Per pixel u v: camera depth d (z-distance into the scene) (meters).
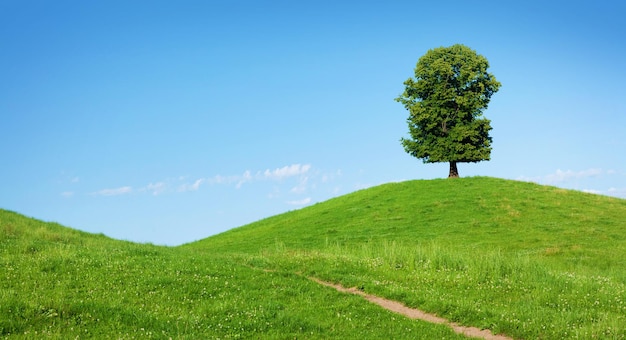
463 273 27.73
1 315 16.56
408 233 43.94
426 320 20.33
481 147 61.72
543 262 30.58
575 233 41.28
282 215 64.88
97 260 25.73
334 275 26.70
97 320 17.28
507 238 40.56
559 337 17.88
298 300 21.70
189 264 26.53
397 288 24.16
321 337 17.36
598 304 22.08
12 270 22.77
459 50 62.41
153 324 17.38
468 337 18.09
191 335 16.33
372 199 58.56
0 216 39.00
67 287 21.14
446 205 51.59
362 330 18.30
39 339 15.28
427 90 62.62
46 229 37.41
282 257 32.41
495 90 62.19
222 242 51.53
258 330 17.61
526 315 20.16
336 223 51.09
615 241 38.75
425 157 63.56
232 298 21.02
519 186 58.12
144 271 24.19
